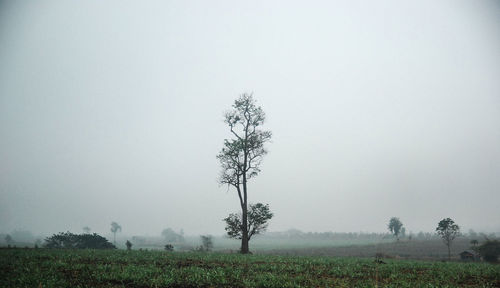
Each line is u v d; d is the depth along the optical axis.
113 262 18.52
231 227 34.56
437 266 21.42
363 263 22.42
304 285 13.30
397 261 26.08
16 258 19.53
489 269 19.84
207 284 13.53
